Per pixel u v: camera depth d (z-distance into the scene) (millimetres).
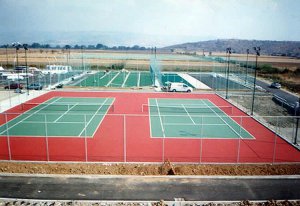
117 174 16344
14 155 19234
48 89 45656
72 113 30609
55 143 21609
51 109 32469
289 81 65125
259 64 108062
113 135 23672
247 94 44344
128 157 19203
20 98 38219
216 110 33312
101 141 22203
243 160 19047
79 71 69188
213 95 43562
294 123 28406
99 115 30125
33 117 28969
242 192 14414
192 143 22141
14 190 14281
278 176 15992
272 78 69625
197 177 15820
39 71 62312
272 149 21188
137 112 31516
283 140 23234
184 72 75125
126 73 72812
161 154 19828
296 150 21016
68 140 22328
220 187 14867
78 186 14758
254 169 17203
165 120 28609
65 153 19734
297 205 13367
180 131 25094
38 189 14406
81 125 26375
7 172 16219
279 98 40656
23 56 118875
